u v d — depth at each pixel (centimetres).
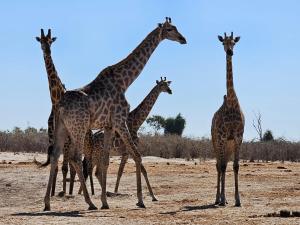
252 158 4903
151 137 5222
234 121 2002
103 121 1933
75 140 1852
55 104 2095
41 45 2114
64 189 2273
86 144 2303
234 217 1686
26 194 2322
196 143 5019
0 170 3089
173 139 5144
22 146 4894
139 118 2350
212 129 2098
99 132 2338
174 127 8269
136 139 2344
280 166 3925
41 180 2689
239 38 2064
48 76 2103
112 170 3312
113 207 1970
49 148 2066
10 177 2777
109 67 2005
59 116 1859
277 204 1984
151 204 2066
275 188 2523
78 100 1856
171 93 2434
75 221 1608
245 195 2272
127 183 2727
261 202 2064
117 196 2281
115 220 1628
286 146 5066
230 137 2014
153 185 2672
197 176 3044
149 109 2373
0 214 1769
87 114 1866
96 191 2447
